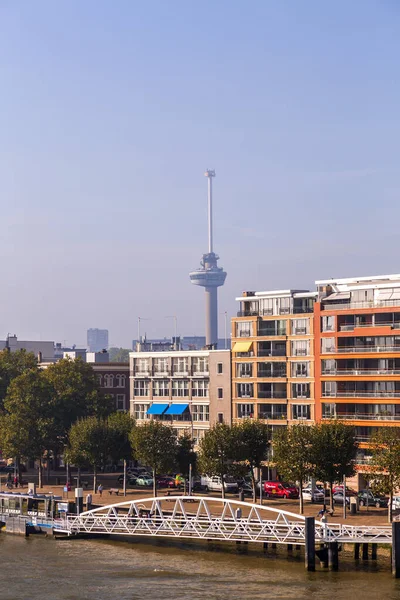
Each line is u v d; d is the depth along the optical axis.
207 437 147.88
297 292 177.62
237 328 181.50
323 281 174.50
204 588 105.06
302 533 114.19
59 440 191.25
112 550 127.12
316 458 131.38
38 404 187.50
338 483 148.88
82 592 104.75
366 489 145.88
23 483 187.75
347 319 163.88
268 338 174.88
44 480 192.38
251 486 159.00
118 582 108.88
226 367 183.00
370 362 160.12
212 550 125.00
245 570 113.06
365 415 157.88
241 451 145.50
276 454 135.88
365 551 116.31
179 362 193.50
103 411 194.62
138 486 176.25
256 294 180.88
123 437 172.50
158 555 123.06
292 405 170.50
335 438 133.00
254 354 177.88
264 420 173.88
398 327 157.50
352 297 166.00
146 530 126.50
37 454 184.25
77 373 197.62
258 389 176.88
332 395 163.62
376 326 159.25
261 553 122.31
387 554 116.56
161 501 153.12
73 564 118.69
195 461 161.38
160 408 195.12
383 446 133.75
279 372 173.50
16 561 120.69
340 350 162.88
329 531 113.94
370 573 110.12
